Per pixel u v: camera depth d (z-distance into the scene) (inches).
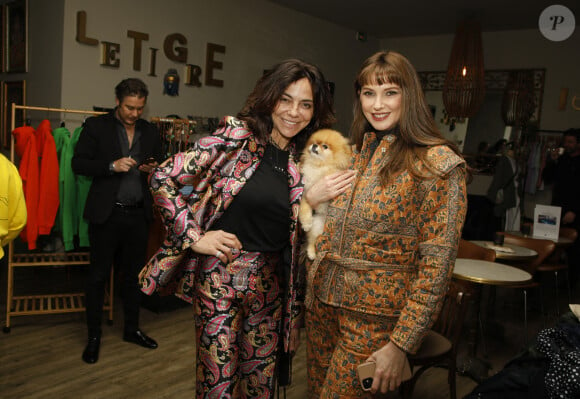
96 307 113.1
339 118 285.1
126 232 115.7
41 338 123.5
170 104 197.9
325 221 58.3
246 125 57.1
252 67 229.1
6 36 197.8
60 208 133.3
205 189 57.1
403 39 305.0
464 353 130.2
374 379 50.8
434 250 50.0
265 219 57.1
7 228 69.7
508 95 272.1
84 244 131.6
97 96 175.8
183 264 58.6
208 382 56.4
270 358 59.5
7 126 202.2
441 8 230.1
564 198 201.5
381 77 53.4
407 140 53.0
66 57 166.4
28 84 185.6
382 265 53.0
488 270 115.9
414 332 49.7
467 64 210.4
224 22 213.8
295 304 63.3
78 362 111.5
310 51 257.9
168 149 145.3
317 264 57.1
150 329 134.5
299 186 58.6
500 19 245.6
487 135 279.1
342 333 55.6
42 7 174.9
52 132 131.5
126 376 106.6
